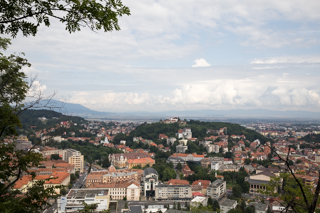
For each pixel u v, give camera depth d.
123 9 24.28
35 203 31.77
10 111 30.62
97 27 25.06
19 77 32.16
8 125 29.72
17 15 24.83
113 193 195.38
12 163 31.22
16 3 24.36
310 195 45.28
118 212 162.75
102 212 50.03
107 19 24.05
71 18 24.23
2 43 31.58
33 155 30.84
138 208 157.00
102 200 154.12
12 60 32.31
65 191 184.75
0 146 30.94
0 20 24.86
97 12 23.62
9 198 30.23
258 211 158.38
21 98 32.31
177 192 198.12
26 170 31.41
